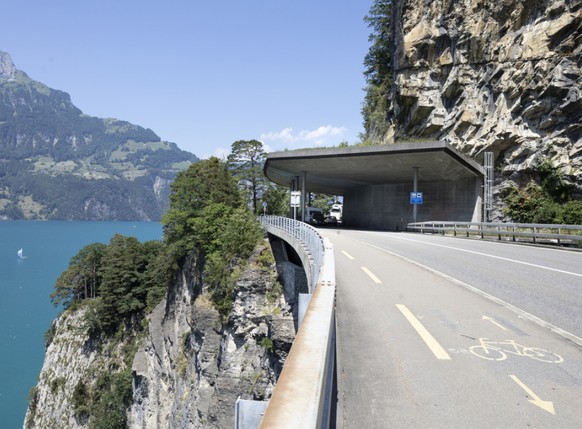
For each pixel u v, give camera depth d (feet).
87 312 224.33
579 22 120.78
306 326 12.67
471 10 149.48
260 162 241.76
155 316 178.60
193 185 166.91
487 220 141.59
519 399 17.03
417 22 167.22
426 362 21.02
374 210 196.75
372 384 18.39
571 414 15.85
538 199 130.00
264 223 141.90
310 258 58.80
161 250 206.08
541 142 130.31
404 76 170.60
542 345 23.75
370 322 28.09
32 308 424.46
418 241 92.99
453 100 158.20
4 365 293.64
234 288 117.39
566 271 48.55
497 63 142.20
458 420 15.33
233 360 113.70
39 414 220.43
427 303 33.47
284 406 6.92
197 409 120.16
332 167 157.69
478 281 42.88
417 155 128.77
